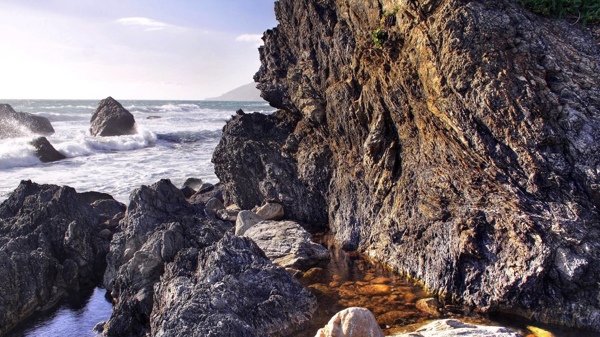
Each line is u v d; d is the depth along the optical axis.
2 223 11.88
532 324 7.34
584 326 7.06
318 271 10.14
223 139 16.86
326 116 13.80
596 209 7.44
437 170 9.22
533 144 7.84
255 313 7.74
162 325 7.24
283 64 16.59
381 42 10.48
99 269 11.43
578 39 9.19
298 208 14.36
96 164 25.64
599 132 7.71
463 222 8.32
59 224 11.70
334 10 13.65
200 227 10.87
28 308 9.39
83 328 8.84
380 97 10.99
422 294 8.79
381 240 10.70
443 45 8.72
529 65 8.34
